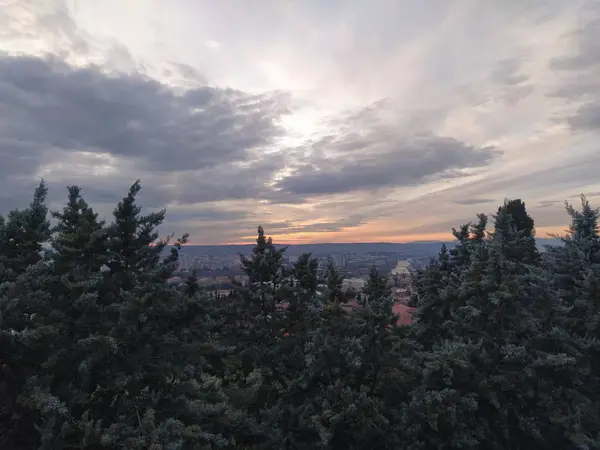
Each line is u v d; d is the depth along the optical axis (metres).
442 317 18.58
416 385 13.67
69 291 10.55
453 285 17.81
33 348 9.48
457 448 12.22
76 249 11.10
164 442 8.79
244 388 15.56
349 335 14.60
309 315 16.27
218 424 11.59
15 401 8.94
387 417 13.05
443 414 12.16
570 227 18.92
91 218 11.76
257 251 17.67
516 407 14.12
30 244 12.88
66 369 9.89
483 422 13.48
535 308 15.76
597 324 14.95
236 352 16.39
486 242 17.02
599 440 12.50
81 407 9.98
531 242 21.30
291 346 15.80
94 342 9.42
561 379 14.07
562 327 15.35
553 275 17.91
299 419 12.62
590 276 15.72
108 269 12.63
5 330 8.80
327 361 13.08
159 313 11.30
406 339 15.22
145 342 11.02
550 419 13.55
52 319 9.94
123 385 9.71
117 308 10.70
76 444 8.71
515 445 14.51
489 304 15.02
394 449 12.03
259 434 12.10
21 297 9.67
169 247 13.74
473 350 13.52
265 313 17.34
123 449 8.43
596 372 15.16
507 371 13.91
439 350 14.60
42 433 8.09
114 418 10.29
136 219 13.02
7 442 9.02
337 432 12.30
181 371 11.09
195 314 11.84
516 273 19.41
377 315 13.97
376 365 14.02
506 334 14.75
